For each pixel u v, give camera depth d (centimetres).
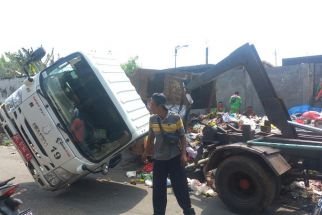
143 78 1316
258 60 649
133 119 684
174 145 527
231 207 598
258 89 654
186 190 530
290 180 624
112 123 661
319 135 678
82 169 634
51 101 649
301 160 607
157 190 536
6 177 827
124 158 934
